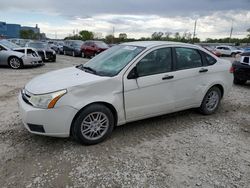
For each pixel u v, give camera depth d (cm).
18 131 386
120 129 409
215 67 468
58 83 331
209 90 471
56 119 314
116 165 302
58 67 1234
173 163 311
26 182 265
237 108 549
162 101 400
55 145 346
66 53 2292
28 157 313
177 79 409
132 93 363
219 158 327
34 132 324
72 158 314
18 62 1114
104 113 347
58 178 274
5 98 572
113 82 346
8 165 295
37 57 1200
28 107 320
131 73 362
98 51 1891
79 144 351
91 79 338
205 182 275
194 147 355
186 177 283
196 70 436
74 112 321
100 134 355
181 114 492
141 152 335
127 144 357
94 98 333
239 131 418
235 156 333
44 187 258
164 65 399
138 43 426
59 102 311
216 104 495
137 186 265
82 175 280
